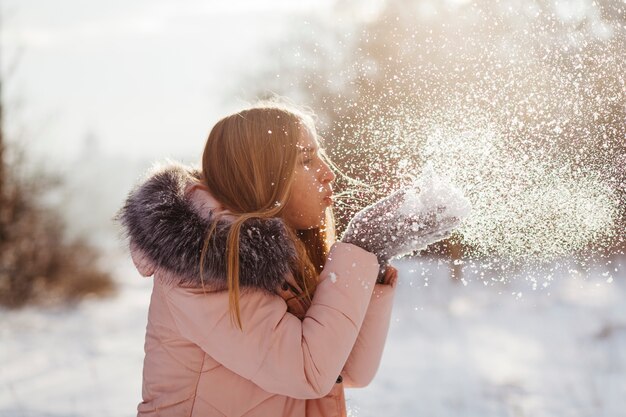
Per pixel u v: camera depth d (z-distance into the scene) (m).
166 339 1.57
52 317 10.89
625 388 4.49
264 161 1.63
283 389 1.48
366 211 1.61
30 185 12.63
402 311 7.91
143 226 1.52
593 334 6.17
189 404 1.54
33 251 12.81
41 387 5.29
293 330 1.47
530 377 4.94
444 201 1.55
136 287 15.90
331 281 1.53
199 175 1.71
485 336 6.56
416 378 5.05
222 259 1.46
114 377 5.61
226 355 1.49
